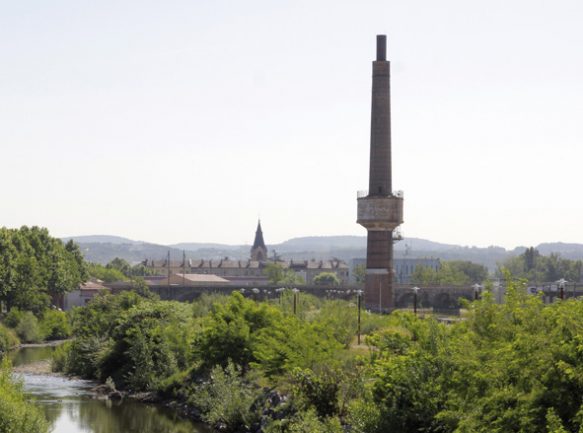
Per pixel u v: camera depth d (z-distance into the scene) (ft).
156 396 299.79
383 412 159.33
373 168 555.28
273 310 303.07
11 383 191.93
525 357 121.80
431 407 155.02
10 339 489.67
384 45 552.41
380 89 548.31
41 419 178.91
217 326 291.99
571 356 116.57
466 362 137.69
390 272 557.74
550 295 423.23
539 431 114.62
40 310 575.38
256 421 229.45
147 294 642.63
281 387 235.20
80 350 366.84
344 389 200.44
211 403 257.75
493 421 122.42
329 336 238.68
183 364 320.50
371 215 550.36
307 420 187.21
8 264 565.53
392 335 197.88
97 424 254.06
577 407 114.11
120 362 345.31
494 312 152.25
